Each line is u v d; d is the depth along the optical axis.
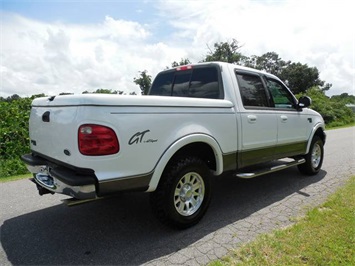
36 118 3.18
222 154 3.48
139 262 2.59
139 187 2.72
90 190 2.44
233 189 4.79
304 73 64.62
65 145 2.61
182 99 3.05
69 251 2.80
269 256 2.59
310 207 3.82
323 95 29.67
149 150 2.73
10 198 4.52
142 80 34.97
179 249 2.80
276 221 3.41
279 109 4.55
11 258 2.68
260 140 4.07
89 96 2.43
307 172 5.49
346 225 3.14
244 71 4.10
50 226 3.39
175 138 2.92
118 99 2.54
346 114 26.86
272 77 4.71
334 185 4.85
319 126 5.60
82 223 3.46
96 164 2.44
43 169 3.05
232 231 3.17
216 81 3.82
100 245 2.92
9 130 8.09
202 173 3.31
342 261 2.46
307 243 2.78
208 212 3.76
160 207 2.99
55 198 4.46
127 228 3.30
